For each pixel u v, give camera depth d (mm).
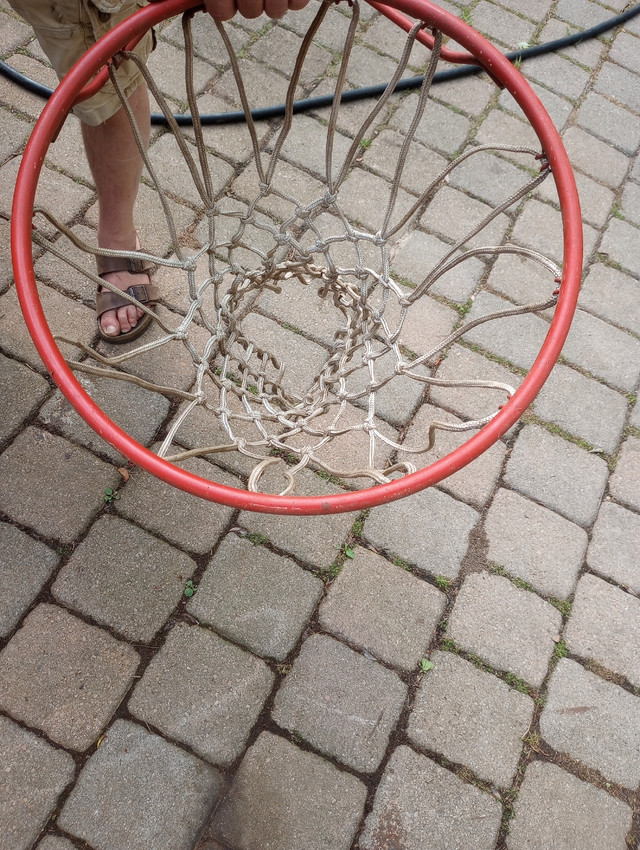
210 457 1657
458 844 1365
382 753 1425
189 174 2029
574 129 2350
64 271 1813
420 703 1481
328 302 1891
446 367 1855
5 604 1458
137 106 1455
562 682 1537
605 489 1768
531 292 2002
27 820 1295
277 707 1440
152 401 1699
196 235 1950
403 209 2090
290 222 1239
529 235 2100
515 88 973
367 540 1627
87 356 1738
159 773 1357
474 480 1723
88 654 1438
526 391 952
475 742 1456
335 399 1347
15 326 1729
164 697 1422
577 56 2523
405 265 1993
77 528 1546
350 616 1545
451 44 2465
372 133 2215
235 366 1757
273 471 1656
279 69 2285
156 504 1595
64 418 1647
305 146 2148
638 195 2260
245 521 1609
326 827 1351
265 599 1537
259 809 1349
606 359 1944
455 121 2285
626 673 1563
